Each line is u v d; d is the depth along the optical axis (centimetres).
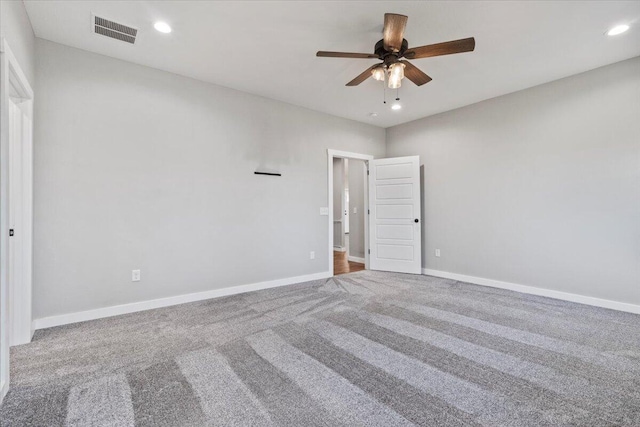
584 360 216
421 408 164
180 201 349
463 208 462
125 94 317
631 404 167
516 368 205
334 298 370
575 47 294
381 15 246
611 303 328
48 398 173
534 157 387
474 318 300
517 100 402
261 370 203
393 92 405
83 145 294
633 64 314
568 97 358
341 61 321
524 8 237
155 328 276
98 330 271
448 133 480
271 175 425
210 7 236
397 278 480
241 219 397
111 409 163
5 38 185
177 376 196
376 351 230
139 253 323
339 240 844
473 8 237
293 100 434
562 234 364
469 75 354
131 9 238
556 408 163
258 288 411
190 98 358
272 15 246
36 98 272
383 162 536
